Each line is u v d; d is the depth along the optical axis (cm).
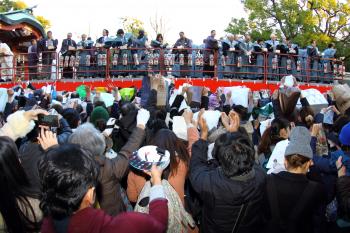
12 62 2058
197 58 1717
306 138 366
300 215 352
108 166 376
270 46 1825
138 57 1720
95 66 1788
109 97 816
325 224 422
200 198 399
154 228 248
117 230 236
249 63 1797
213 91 1686
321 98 795
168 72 1717
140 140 403
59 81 1762
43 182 239
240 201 356
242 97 812
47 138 350
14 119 366
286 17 2967
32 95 1059
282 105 630
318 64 1981
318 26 3112
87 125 378
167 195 368
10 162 288
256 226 368
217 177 366
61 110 646
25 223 291
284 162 398
